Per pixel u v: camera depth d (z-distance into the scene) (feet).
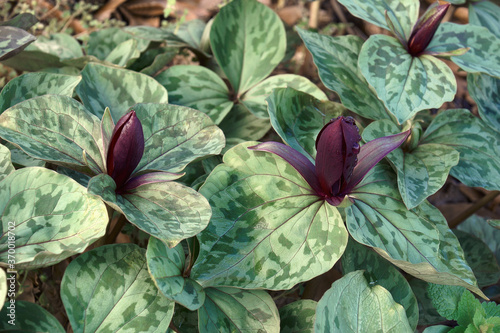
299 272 2.38
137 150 2.28
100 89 2.65
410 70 2.63
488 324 2.43
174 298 2.26
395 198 2.52
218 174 2.45
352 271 2.52
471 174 2.62
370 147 2.42
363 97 2.72
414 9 2.76
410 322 2.56
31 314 2.25
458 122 2.72
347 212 2.45
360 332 2.39
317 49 2.78
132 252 2.37
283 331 2.48
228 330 2.37
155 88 2.66
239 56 2.88
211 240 2.39
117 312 2.29
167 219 2.26
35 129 2.32
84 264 2.32
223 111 2.81
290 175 2.47
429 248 2.46
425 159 2.60
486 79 2.83
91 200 2.24
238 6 2.87
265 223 2.42
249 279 2.36
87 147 2.35
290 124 2.61
